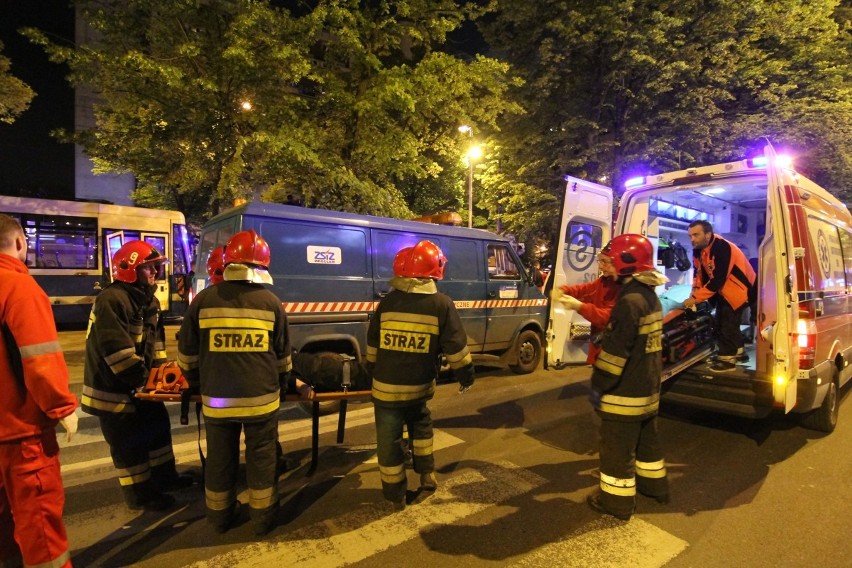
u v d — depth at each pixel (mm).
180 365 2988
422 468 3510
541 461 4195
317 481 3797
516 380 7168
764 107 13695
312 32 9062
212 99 8516
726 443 4562
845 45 14977
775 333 3936
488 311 7031
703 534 3041
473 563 2740
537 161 14484
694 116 13117
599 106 13914
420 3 10094
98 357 3098
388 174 11852
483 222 24188
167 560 2760
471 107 10938
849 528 3109
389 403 3176
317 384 3756
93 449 4535
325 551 2854
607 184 14305
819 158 14016
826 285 4570
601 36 12867
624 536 3010
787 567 2715
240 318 2830
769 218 4156
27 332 2064
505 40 14297
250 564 2725
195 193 19797
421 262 3211
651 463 3383
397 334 3176
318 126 10125
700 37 13281
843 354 5008
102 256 12008
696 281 4961
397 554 2828
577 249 5379
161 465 3480
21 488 2146
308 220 5406
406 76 9836
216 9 8344
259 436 2928
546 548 2885
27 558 2180
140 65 7539
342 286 5605
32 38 7730
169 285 12203
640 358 3098
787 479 3807
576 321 5254
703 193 6680
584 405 5867
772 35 13812
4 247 2217
